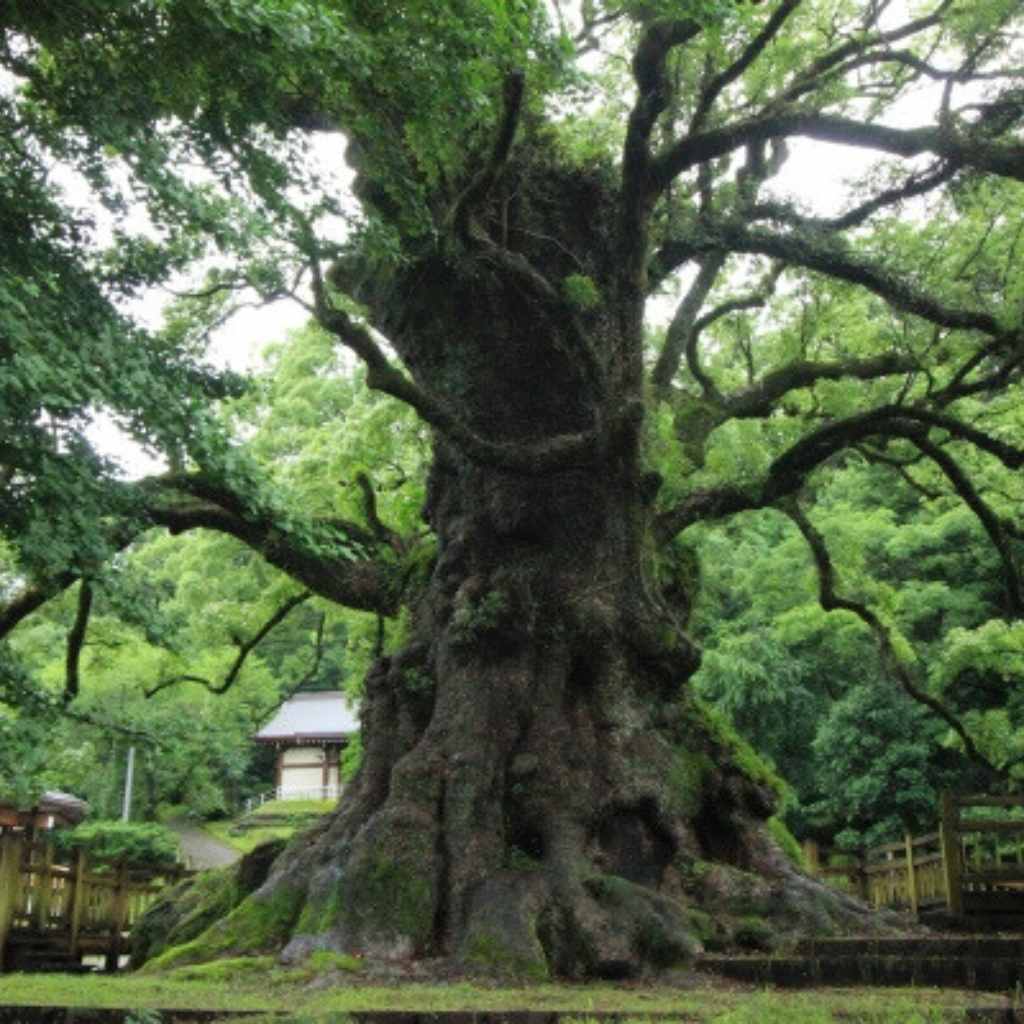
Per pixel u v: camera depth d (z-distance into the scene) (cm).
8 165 809
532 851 1066
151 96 811
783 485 1385
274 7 717
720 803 1184
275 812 4150
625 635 1172
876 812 2252
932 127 1181
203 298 1320
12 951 1312
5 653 812
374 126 930
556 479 1205
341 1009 691
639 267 1180
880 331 1597
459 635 1139
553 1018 670
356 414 1872
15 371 650
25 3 743
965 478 1438
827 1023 630
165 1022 682
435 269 1220
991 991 823
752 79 1366
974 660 1975
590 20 1323
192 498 1420
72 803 1933
